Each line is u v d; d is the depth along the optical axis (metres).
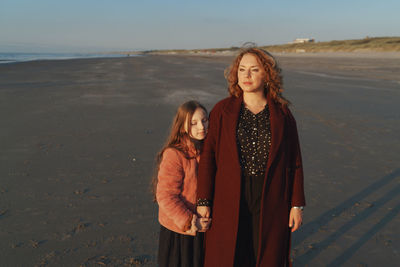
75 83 15.65
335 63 30.83
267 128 1.82
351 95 11.24
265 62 1.84
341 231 2.99
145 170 4.48
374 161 4.83
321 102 9.83
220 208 1.85
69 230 2.98
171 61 44.38
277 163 1.82
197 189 1.83
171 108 9.02
